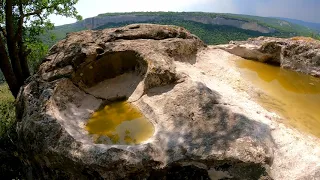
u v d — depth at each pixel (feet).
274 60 31.76
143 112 21.38
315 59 29.09
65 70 24.29
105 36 28.12
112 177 16.57
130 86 24.50
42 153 18.71
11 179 27.02
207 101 19.44
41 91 22.65
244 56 32.89
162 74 22.33
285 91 25.16
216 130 17.47
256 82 26.48
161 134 18.15
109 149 16.63
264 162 15.57
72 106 22.68
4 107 38.75
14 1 36.32
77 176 17.87
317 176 14.96
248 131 17.02
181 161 16.31
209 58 29.89
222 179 15.92
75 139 17.95
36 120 19.75
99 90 24.77
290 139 17.28
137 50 25.30
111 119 21.39
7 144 31.04
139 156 16.38
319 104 22.98
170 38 29.25
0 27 36.50
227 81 25.35
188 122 18.49
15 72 36.42
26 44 42.88
